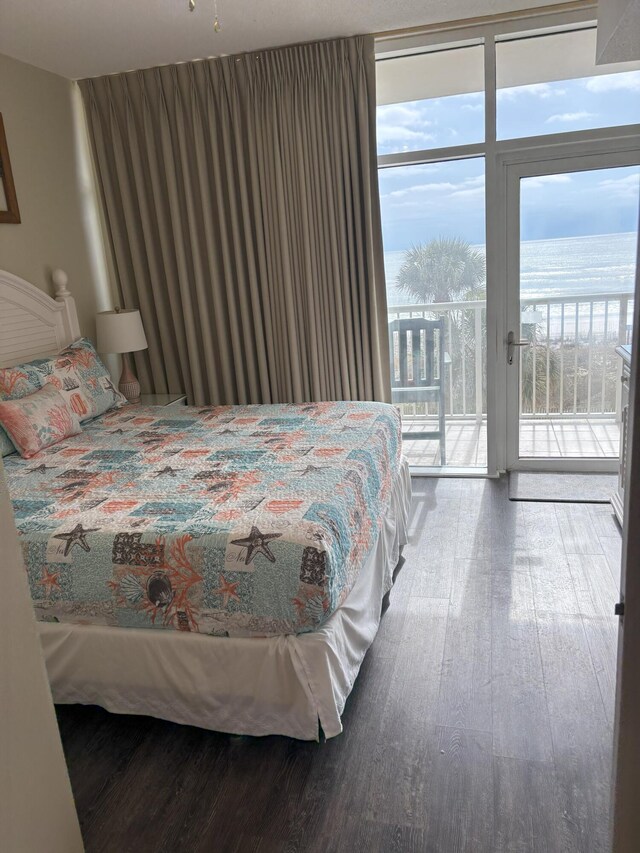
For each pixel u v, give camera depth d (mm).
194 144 4051
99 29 3301
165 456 2914
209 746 2127
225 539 2025
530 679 2338
